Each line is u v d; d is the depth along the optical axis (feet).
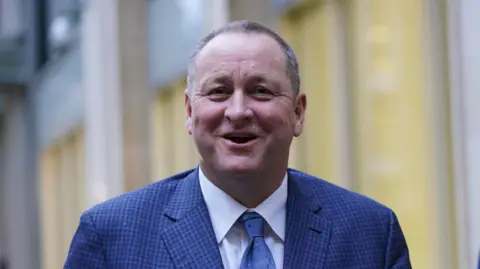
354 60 24.25
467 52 17.19
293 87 9.34
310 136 26.22
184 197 9.69
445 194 19.08
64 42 47.14
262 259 9.23
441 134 19.08
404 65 21.31
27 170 57.77
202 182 9.66
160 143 34.24
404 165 21.54
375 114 23.11
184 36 30.66
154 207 9.66
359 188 24.00
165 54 32.99
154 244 9.42
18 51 56.54
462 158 17.51
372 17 23.11
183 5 30.50
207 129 9.14
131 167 33.88
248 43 9.14
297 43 26.58
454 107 17.72
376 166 23.04
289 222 9.55
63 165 49.75
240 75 9.04
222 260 9.30
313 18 26.07
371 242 9.66
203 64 9.18
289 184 9.84
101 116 35.76
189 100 9.60
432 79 19.31
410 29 20.84
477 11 16.81
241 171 9.09
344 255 9.53
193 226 9.46
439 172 19.22
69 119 46.06
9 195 59.26
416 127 20.72
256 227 9.42
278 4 26.05
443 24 18.90
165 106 34.40
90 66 38.58
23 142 57.52
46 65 53.26
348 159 24.38
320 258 9.45
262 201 9.51
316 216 9.70
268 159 9.16
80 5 42.04
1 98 58.13
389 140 22.33
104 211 9.59
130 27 34.12
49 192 54.39
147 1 34.42
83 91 41.11
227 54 9.09
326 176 25.52
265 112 9.04
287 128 9.21
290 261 9.37
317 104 25.95
